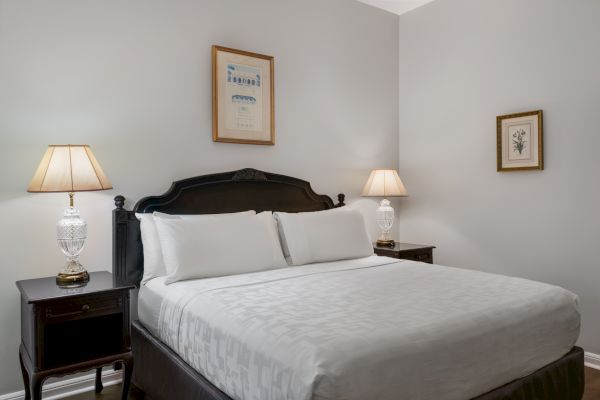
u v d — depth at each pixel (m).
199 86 3.04
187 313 1.99
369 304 1.87
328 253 2.97
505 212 3.47
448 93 3.87
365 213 4.06
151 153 2.84
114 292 2.12
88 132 2.61
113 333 2.36
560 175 3.12
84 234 2.30
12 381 2.39
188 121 2.99
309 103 3.65
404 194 3.80
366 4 4.04
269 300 1.95
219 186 3.06
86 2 2.59
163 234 2.49
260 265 2.64
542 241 3.23
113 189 2.70
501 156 3.45
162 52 2.88
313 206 3.56
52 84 2.48
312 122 3.68
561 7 3.09
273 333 1.54
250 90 3.26
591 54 2.94
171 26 2.91
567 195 3.08
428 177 4.05
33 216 2.44
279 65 3.46
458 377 1.57
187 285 2.27
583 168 2.99
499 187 3.50
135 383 2.47
